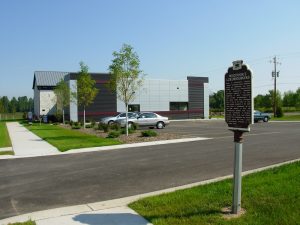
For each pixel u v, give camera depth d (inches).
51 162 528.7
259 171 389.4
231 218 238.2
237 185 248.5
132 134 967.0
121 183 373.4
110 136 899.4
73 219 253.8
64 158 566.9
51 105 2349.9
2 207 296.0
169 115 2252.7
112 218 252.8
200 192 305.7
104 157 564.1
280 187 306.0
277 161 480.1
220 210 255.3
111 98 2021.4
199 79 2388.0
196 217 241.9
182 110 2314.2
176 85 2279.8
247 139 796.0
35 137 985.5
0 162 544.7
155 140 808.9
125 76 960.9
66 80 2001.7
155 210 262.4
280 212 243.8
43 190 350.9
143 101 2153.1
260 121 1798.7
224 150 606.9
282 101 3998.5
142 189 345.7
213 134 981.2
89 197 320.5
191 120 2192.4
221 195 292.2
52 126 1573.6
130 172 431.2
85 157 570.3
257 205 261.3
